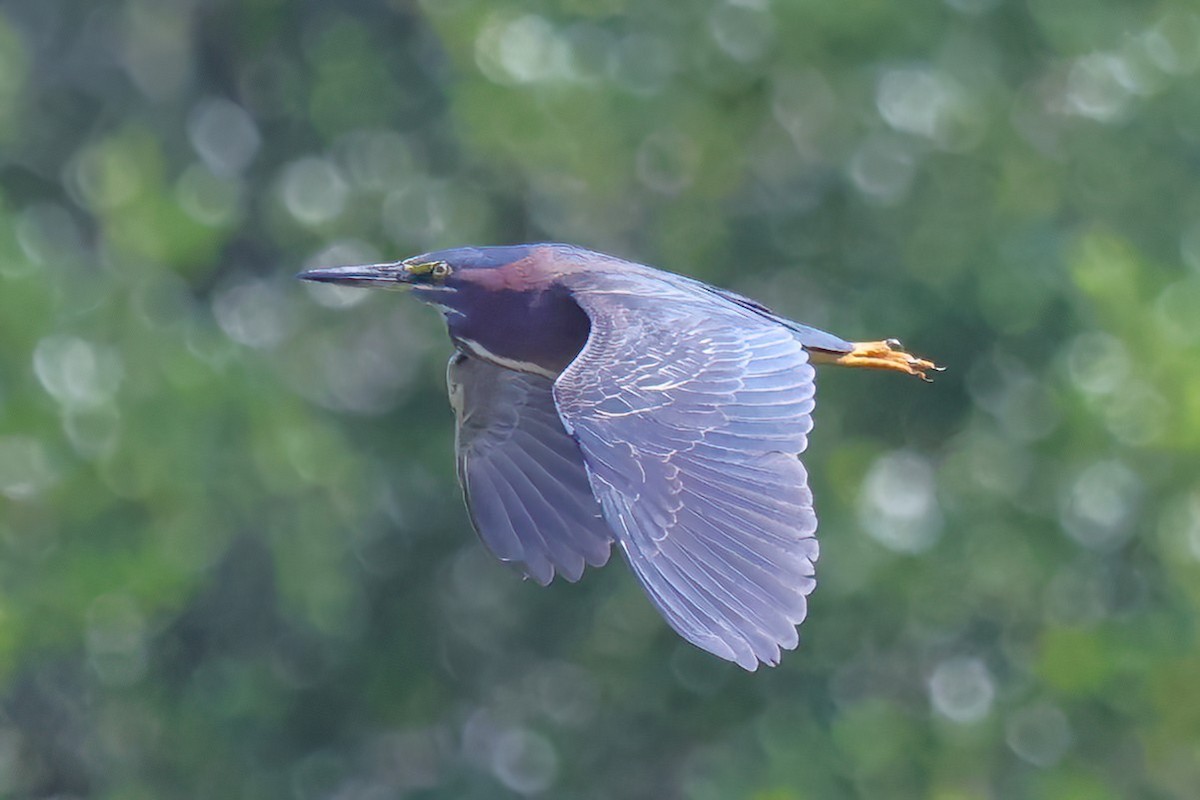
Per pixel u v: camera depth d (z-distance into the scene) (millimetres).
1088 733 15695
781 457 7055
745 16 16734
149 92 19781
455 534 17344
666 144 16922
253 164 18984
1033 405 16312
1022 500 16094
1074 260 15461
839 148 16906
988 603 16422
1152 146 17203
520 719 17469
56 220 19406
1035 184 17125
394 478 17438
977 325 16453
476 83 16328
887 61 16781
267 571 16953
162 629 16516
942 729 15930
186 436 15484
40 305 15172
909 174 16891
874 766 15664
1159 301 15383
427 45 18141
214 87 19453
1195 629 15273
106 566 15055
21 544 15047
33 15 19953
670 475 7027
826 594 15977
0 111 17391
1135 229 17156
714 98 16828
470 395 9125
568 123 16375
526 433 9062
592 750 17203
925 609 16344
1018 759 15891
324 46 18297
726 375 7340
